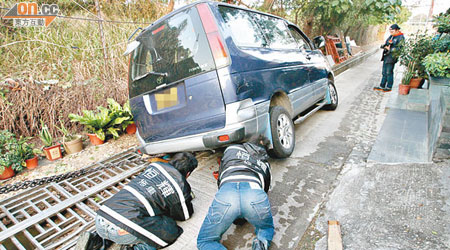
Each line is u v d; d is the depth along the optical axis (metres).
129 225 1.77
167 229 1.94
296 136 3.85
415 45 5.30
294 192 2.49
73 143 3.98
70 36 5.58
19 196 2.89
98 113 4.31
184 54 2.41
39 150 3.77
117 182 3.05
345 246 1.79
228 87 2.24
